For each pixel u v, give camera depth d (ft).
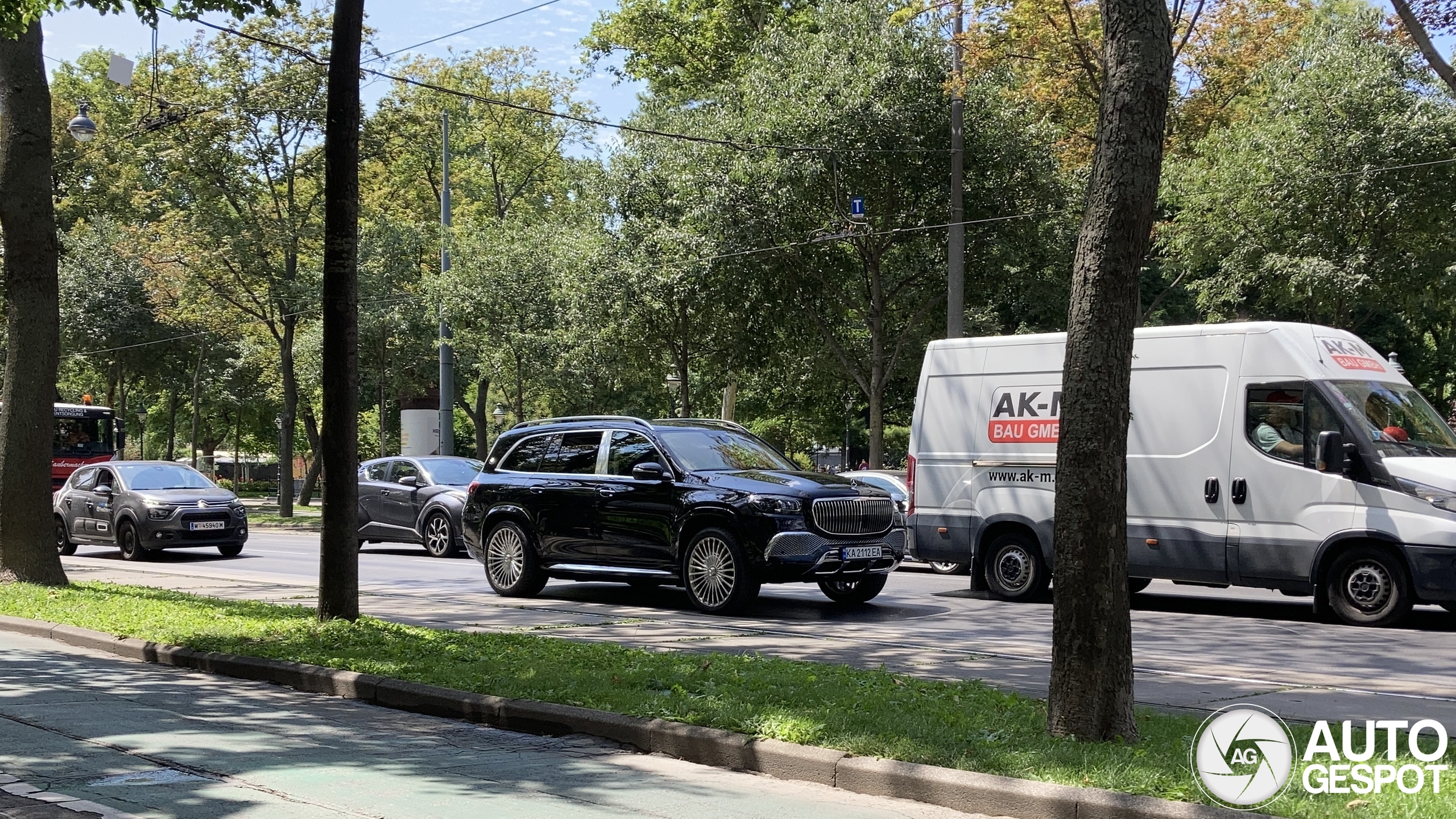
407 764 21.98
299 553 78.69
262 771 21.22
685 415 108.88
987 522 48.73
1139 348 45.44
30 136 47.85
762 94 95.66
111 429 137.59
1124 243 20.83
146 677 31.68
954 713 23.12
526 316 113.39
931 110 88.53
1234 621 41.93
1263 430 42.39
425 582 57.52
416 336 126.41
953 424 50.44
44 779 20.44
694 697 25.38
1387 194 84.99
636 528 45.78
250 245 111.75
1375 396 42.04
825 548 42.11
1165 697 27.04
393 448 197.77
